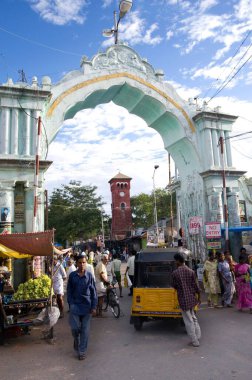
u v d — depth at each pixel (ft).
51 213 141.49
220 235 43.80
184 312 19.89
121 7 50.19
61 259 30.63
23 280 38.73
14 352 19.58
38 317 22.02
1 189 39.37
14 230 40.52
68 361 17.67
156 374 15.35
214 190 50.72
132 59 50.96
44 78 44.65
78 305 18.62
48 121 44.45
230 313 28.55
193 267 28.68
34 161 40.55
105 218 144.97
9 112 41.78
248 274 29.19
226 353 17.94
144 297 23.61
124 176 185.47
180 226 61.26
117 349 19.54
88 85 47.42
